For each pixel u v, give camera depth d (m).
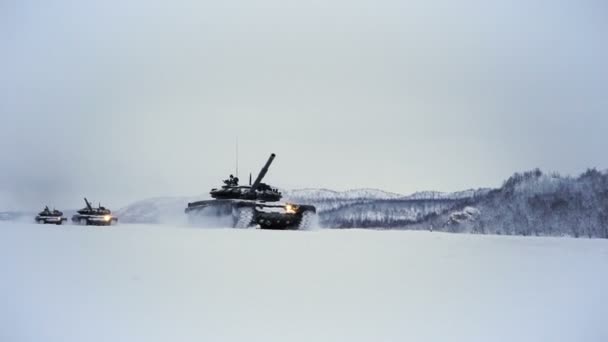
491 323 5.83
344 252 12.91
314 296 7.00
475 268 9.66
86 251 12.16
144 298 6.78
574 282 8.11
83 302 6.51
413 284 7.88
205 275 8.54
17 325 5.57
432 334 5.45
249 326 5.66
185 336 5.33
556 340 5.33
